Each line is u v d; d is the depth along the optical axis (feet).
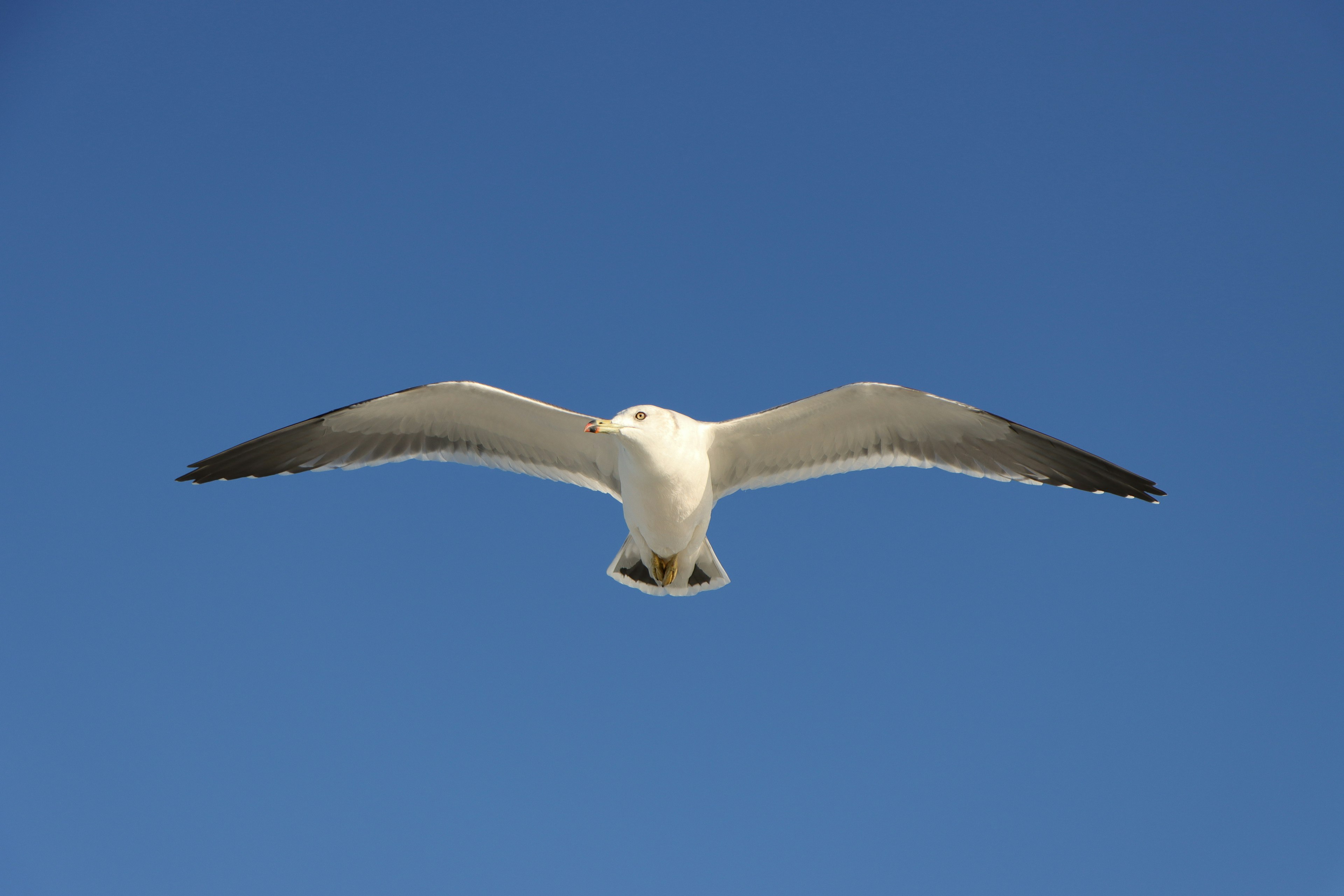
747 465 31.27
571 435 31.32
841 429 30.45
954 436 30.55
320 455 32.55
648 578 32.30
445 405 31.17
